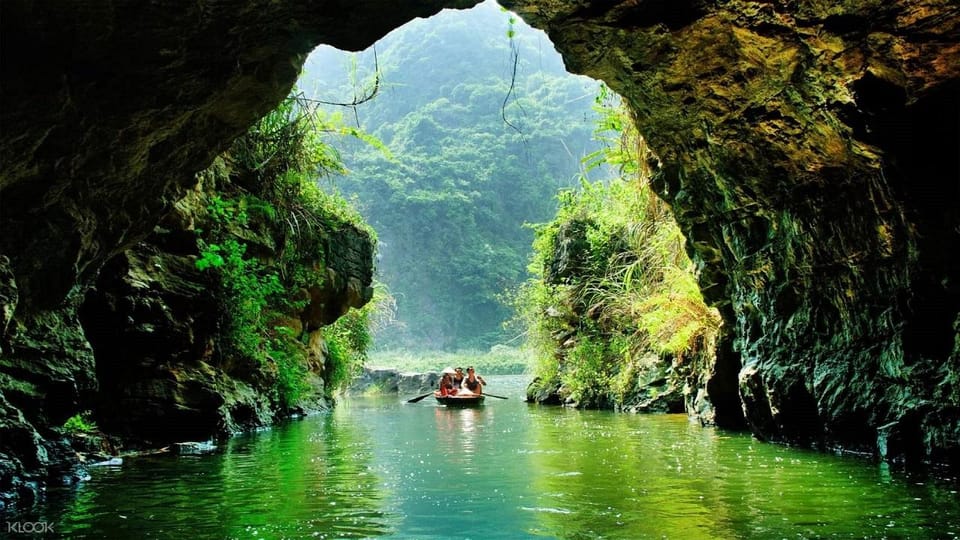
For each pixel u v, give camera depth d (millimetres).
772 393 8367
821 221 7141
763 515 4703
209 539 4246
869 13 5262
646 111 7398
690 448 8180
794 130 6652
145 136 5562
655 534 4266
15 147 4855
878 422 6938
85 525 4570
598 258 18812
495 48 98125
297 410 14797
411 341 78938
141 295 8211
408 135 92625
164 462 7305
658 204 12461
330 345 19016
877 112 5895
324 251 15914
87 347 6445
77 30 4609
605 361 16656
